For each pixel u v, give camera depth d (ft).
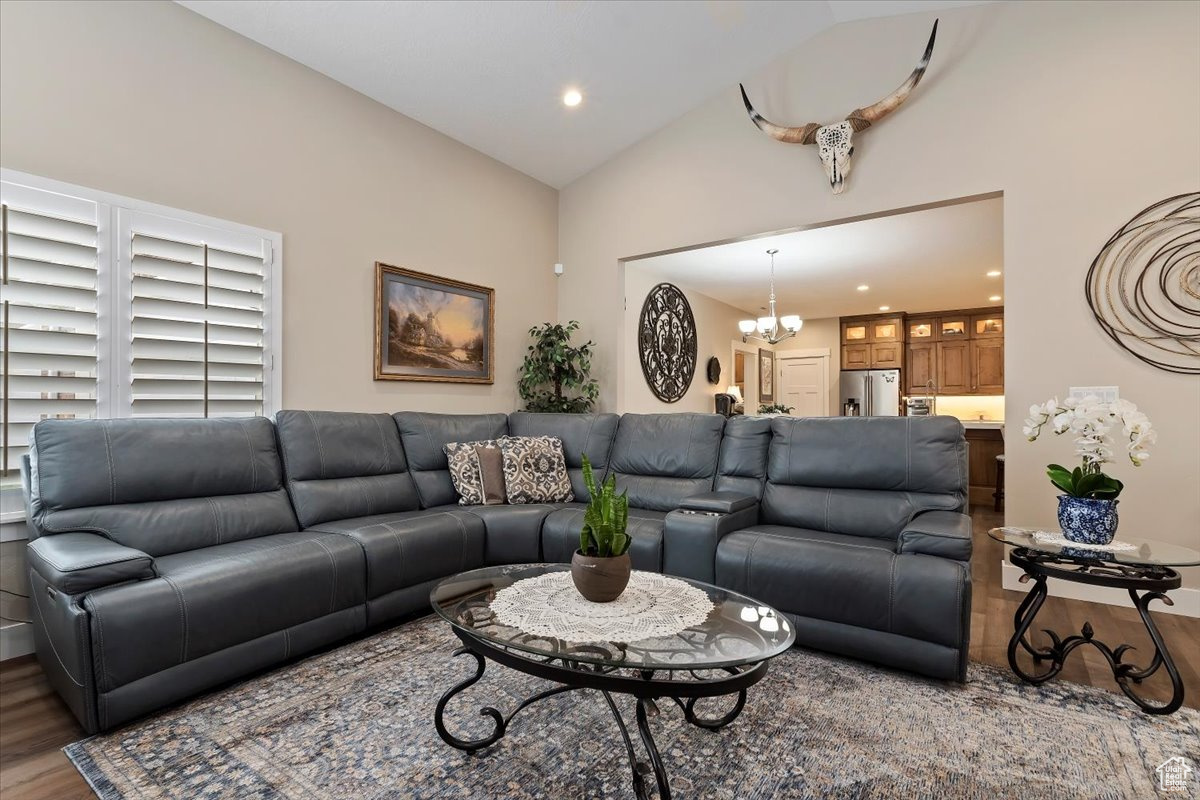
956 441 9.12
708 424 11.46
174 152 9.20
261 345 10.28
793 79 12.82
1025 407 10.34
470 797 4.90
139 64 8.82
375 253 12.26
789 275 20.85
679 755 5.47
